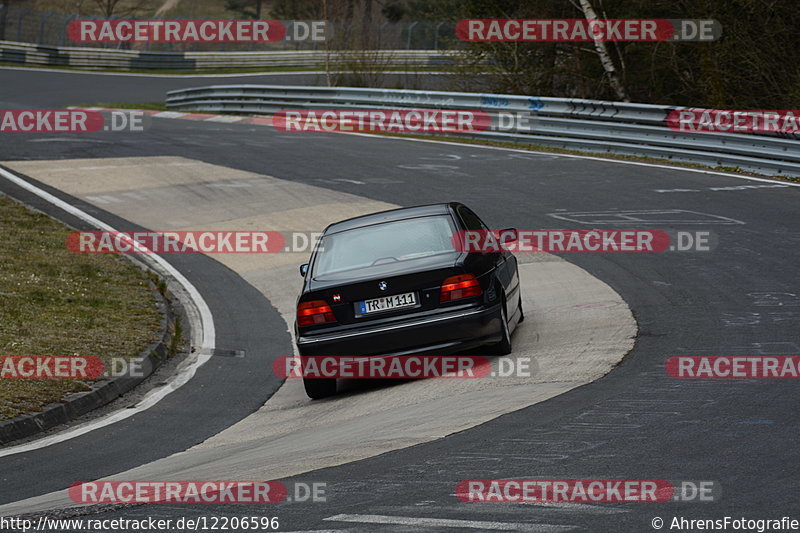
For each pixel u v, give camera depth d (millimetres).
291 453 23312
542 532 15414
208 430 28922
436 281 29422
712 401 23500
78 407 31531
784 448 19109
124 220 63000
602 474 18344
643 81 111812
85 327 40781
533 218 57188
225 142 92062
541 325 36250
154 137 94875
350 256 31078
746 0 89000
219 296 48719
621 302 38594
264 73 189750
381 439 23219
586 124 82562
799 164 65250
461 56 116062
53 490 22484
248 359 38625
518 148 85938
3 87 153500
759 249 45688
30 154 82875
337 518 16938
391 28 177625
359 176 73438
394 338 29141
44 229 58906
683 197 59969
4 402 30359
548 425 22516
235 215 63469
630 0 102312
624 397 24641
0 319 40438
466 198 63812
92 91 154625
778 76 92875
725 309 35531
